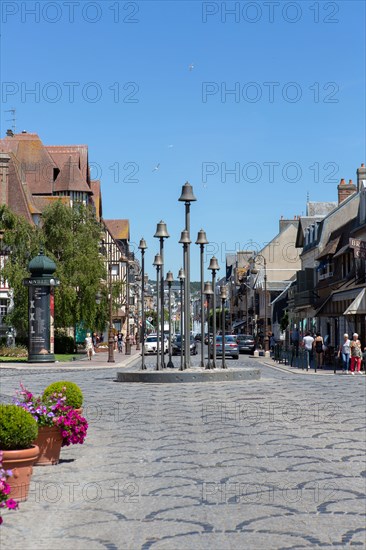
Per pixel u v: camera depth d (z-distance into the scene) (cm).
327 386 2802
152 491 1000
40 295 4791
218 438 1458
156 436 1494
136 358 5950
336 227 6531
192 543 755
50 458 1194
